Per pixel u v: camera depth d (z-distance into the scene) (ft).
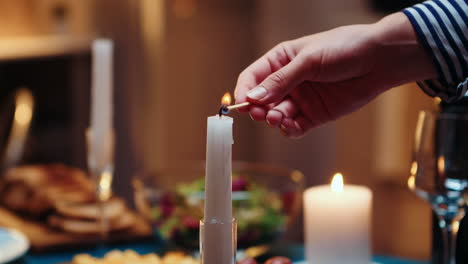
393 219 9.90
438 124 3.39
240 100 3.24
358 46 3.18
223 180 2.69
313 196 3.83
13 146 7.76
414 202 10.04
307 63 3.16
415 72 3.27
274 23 9.21
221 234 2.69
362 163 9.73
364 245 3.82
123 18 8.70
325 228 3.81
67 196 4.99
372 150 9.76
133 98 8.79
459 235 3.59
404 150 9.87
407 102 9.80
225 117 2.71
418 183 3.45
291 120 3.35
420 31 3.19
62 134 9.34
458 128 3.36
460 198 3.38
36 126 9.32
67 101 9.29
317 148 9.44
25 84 9.39
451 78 3.22
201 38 8.89
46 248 4.67
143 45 8.68
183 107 8.89
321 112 3.37
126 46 8.73
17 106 8.57
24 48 9.04
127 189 8.84
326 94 3.33
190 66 8.85
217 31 8.99
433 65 3.24
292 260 4.37
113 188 8.89
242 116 9.25
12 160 7.48
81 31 8.83
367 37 3.19
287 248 4.57
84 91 9.14
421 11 3.22
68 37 8.87
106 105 4.19
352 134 9.61
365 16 8.96
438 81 3.31
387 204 9.97
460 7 3.21
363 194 3.80
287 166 9.41
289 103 3.34
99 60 4.16
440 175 3.38
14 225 5.02
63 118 9.33
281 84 3.14
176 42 8.73
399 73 3.27
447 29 3.19
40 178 5.43
